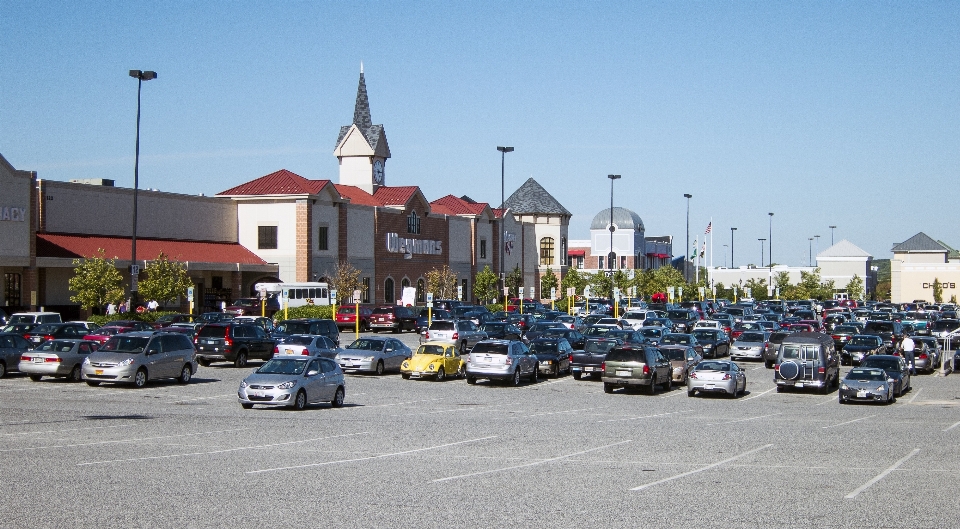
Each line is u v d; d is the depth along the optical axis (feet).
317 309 217.77
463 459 65.41
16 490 52.49
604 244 472.03
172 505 49.37
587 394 122.52
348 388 121.60
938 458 69.00
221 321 159.94
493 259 342.44
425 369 134.31
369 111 307.37
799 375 126.93
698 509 50.44
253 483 55.47
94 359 111.96
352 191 287.69
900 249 572.92
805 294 462.60
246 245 248.73
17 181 183.42
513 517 47.91
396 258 284.00
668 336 166.20
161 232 226.99
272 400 93.30
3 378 121.70
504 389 126.62
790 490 56.03
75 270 193.67
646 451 70.64
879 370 118.11
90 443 69.51
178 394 107.34
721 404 112.47
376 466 61.93
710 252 372.79
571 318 216.33
